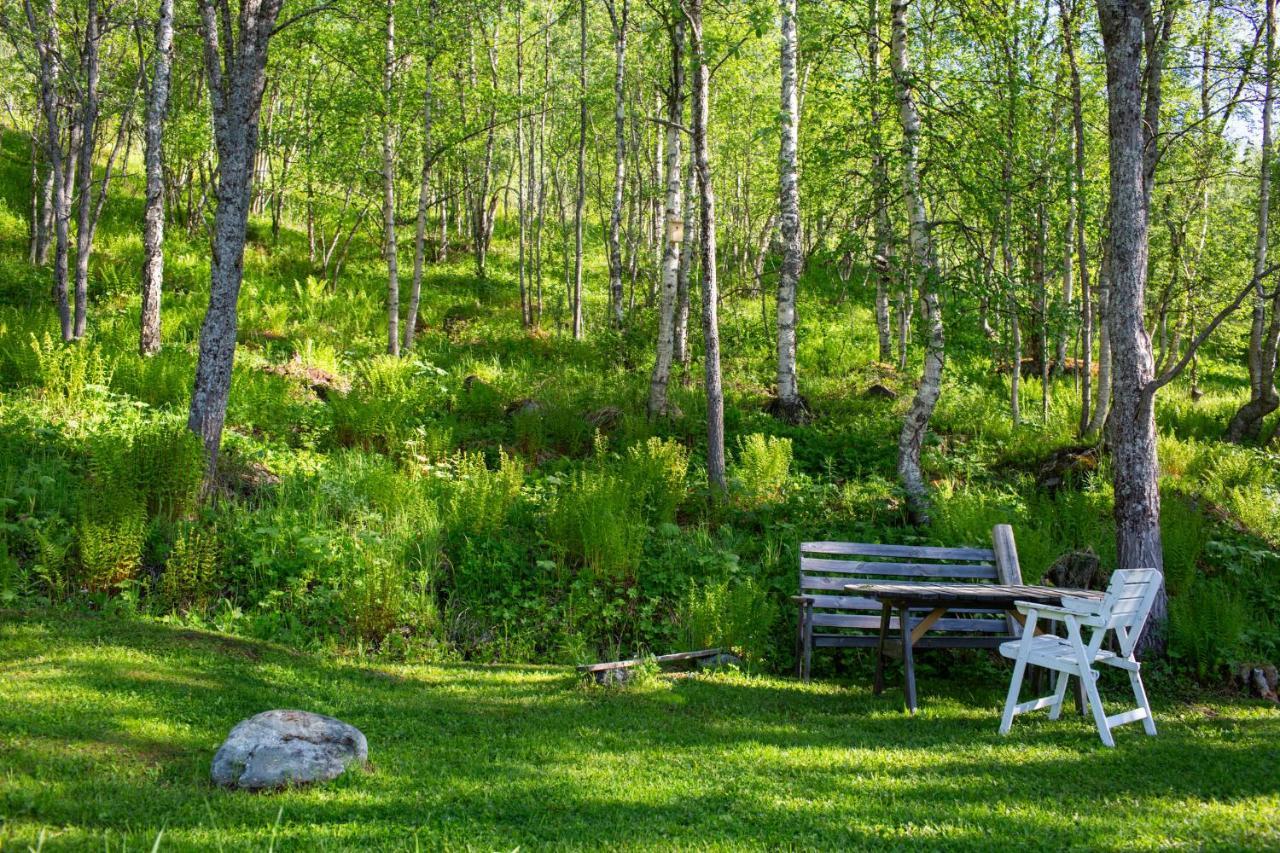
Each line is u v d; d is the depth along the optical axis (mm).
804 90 18422
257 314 17344
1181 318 21828
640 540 8219
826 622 6848
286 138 19109
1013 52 14227
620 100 19375
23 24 14297
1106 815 3650
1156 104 11195
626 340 18672
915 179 10883
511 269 27703
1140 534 7484
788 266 14594
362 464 9938
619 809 3547
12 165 24203
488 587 7852
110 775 3500
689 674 6438
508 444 12109
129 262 18766
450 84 19219
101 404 10328
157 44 13781
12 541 6988
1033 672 6793
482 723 4793
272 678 5195
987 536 8969
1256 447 15039
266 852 2869
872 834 3357
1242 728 5520
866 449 12703
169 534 7438
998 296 10258
